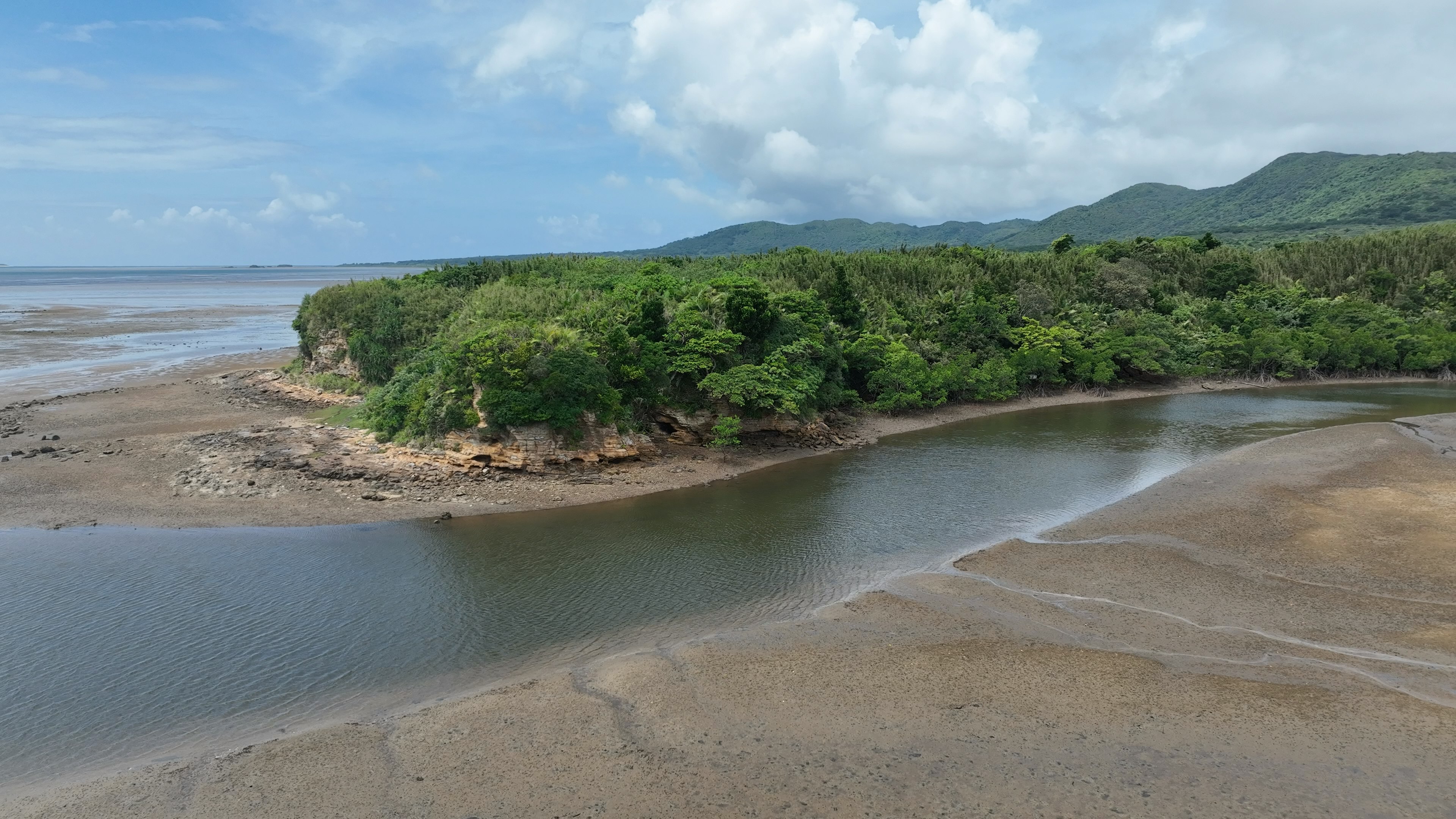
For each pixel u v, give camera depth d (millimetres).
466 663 25797
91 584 31906
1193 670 24359
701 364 54938
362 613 29531
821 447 60438
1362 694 22766
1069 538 38188
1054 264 116500
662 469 51375
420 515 41344
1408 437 57219
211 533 38031
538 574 33531
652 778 19328
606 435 51094
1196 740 20656
